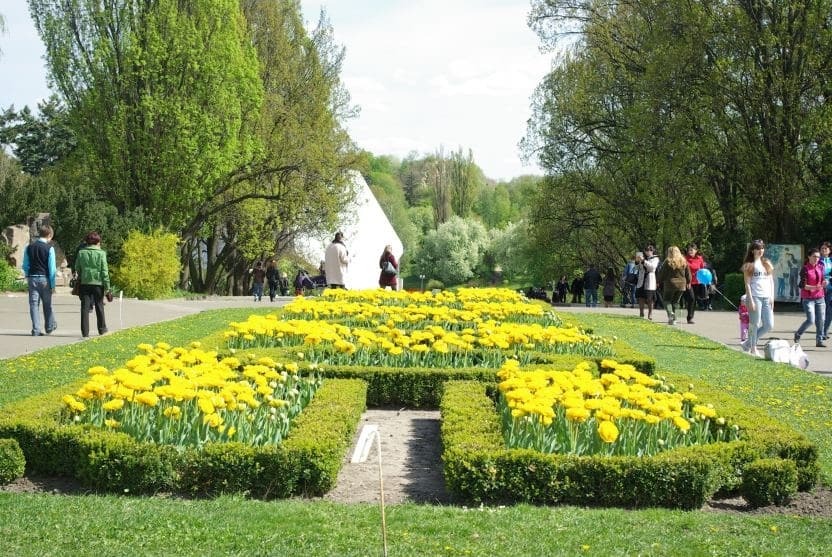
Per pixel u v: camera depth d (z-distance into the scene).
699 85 38.84
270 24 48.88
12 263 41.28
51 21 38.50
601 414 8.19
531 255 58.53
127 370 8.87
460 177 104.19
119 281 36.44
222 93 39.50
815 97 37.00
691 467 7.67
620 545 6.04
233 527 6.26
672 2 39.31
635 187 46.25
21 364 14.20
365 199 61.44
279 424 8.91
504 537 6.18
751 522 6.88
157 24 39.00
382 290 25.09
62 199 37.78
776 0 36.78
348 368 12.35
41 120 74.88
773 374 14.78
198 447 8.19
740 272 38.53
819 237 38.47
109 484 7.68
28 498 7.06
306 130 46.56
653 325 24.05
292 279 64.38
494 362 13.48
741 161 37.62
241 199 45.16
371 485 8.23
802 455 8.34
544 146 49.53
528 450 7.80
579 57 49.09
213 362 10.54
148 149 39.19
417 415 11.84
